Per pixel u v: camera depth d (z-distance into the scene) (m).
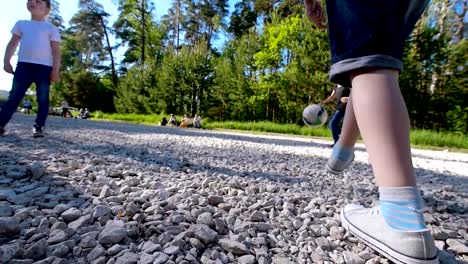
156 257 1.00
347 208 1.36
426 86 18.47
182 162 2.90
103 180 1.86
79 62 44.25
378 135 0.94
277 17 25.08
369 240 1.13
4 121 3.61
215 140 7.18
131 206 1.33
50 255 0.99
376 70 0.95
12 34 3.56
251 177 2.48
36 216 1.23
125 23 40.25
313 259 1.11
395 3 0.94
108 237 1.08
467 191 2.72
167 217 1.30
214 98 28.08
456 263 1.11
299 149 6.36
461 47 17.28
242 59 25.62
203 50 29.70
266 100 24.69
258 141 8.31
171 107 29.61
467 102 16.98
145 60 34.53
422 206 0.97
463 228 1.51
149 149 3.88
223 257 1.07
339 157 1.52
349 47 0.96
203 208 1.45
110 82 40.75
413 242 0.95
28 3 3.53
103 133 6.22
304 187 2.25
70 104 39.00
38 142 3.41
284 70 23.41
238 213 1.48
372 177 3.04
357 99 0.97
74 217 1.24
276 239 1.24
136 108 32.06
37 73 3.63
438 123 18.11
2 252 0.96
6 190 1.50
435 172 4.29
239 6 38.31
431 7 19.20
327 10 1.05
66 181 1.75
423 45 18.09
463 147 12.12
